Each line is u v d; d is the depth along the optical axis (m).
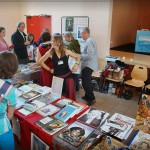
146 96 1.36
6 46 3.57
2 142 1.47
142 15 6.77
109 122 1.71
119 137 1.51
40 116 1.81
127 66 4.18
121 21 5.48
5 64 1.37
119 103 3.75
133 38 6.53
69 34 3.95
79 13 5.02
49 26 5.68
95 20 4.80
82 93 4.12
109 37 4.75
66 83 2.52
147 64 3.91
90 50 3.29
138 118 1.43
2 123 1.44
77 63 2.60
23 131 1.81
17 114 1.82
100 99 3.93
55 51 2.41
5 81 1.41
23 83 2.51
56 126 1.64
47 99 2.10
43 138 1.59
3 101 1.39
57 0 5.33
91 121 1.73
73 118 1.80
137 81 3.96
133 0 6.11
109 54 4.73
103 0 4.55
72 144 1.41
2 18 5.90
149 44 4.46
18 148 2.12
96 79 4.31
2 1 5.77
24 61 3.88
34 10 5.92
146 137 1.44
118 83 4.16
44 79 2.67
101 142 1.42
